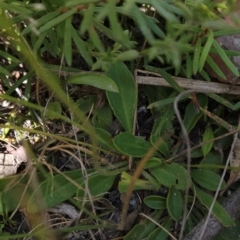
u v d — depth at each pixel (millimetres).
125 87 529
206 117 545
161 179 518
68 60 427
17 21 455
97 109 548
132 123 533
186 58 509
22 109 557
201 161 537
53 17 454
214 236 509
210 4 463
